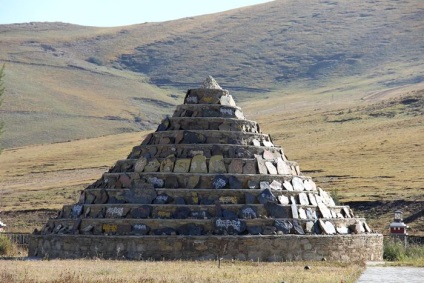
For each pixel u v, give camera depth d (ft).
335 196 321.32
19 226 390.21
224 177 222.89
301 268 183.11
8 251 243.40
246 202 218.79
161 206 217.36
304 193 227.81
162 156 230.48
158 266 183.62
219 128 236.22
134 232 214.69
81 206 228.43
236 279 153.28
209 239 210.18
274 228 215.31
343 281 148.46
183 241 210.79
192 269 175.63
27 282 143.54
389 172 534.37
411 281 156.66
